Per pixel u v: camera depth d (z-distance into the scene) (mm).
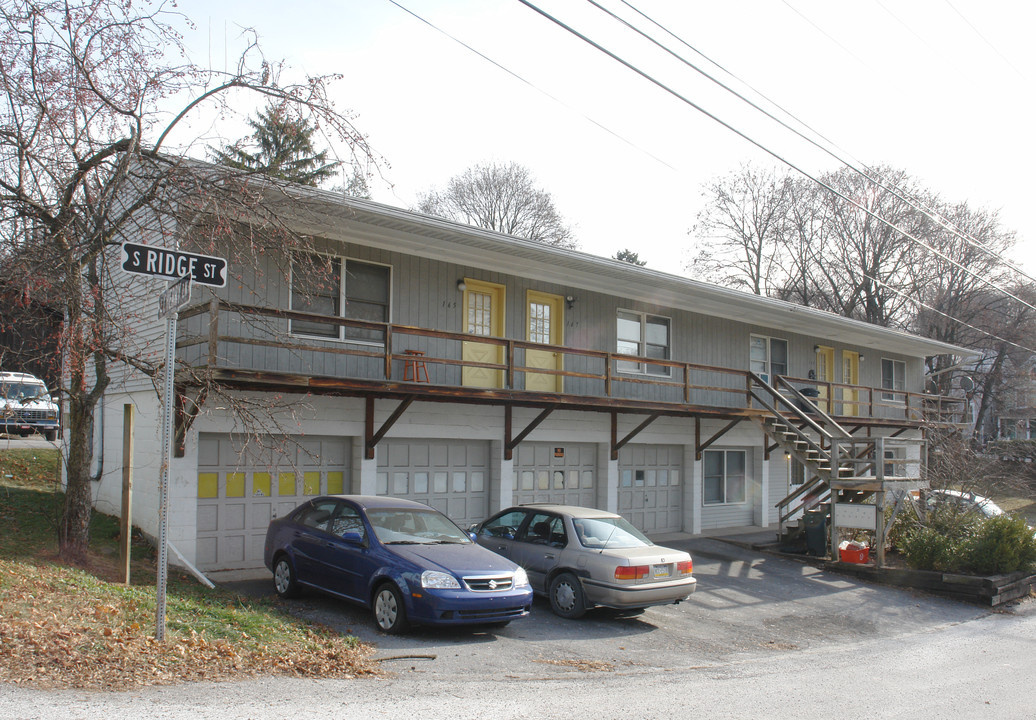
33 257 10000
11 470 17203
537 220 50031
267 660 7434
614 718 6543
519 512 12398
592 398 15711
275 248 12039
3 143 10219
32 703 5566
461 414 15695
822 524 17203
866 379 28453
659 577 11000
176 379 11070
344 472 14312
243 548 12938
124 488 10203
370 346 14609
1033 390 42844
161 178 10391
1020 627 12594
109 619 7883
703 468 21766
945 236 40469
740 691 7859
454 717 6203
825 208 44312
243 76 10609
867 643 11086
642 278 17859
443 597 9031
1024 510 30531
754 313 22188
